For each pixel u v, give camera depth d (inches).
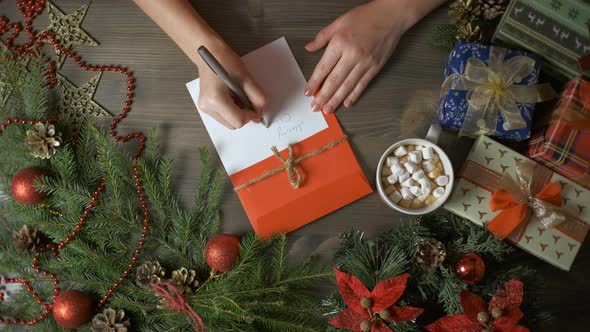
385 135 32.1
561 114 29.0
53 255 32.0
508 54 29.5
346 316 27.6
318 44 31.8
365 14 31.4
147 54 32.4
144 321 31.0
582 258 31.1
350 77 31.5
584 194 30.3
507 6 30.0
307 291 31.6
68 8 32.5
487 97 29.1
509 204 29.2
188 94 32.2
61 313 29.6
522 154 31.7
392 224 31.7
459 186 30.4
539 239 30.0
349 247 30.4
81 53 32.5
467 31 30.2
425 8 31.4
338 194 31.8
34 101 31.0
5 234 31.9
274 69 32.2
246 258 30.0
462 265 27.5
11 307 31.4
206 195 31.9
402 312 27.2
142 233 31.0
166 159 30.8
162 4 30.1
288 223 31.8
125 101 32.3
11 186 31.0
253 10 32.3
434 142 31.5
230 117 29.5
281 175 31.9
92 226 30.9
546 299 31.2
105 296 30.6
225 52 30.0
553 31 29.4
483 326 27.0
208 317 29.9
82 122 32.2
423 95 32.1
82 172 31.4
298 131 32.1
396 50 32.3
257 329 31.1
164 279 30.5
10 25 32.6
